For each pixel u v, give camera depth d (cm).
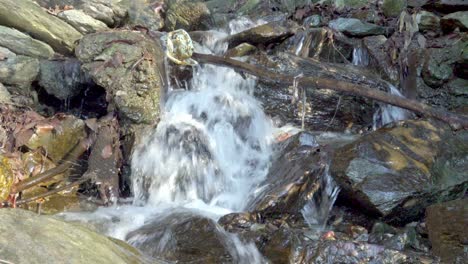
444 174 384
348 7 606
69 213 388
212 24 619
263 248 346
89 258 251
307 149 414
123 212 394
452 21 511
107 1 592
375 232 367
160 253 344
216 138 443
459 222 337
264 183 406
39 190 405
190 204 412
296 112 469
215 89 477
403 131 402
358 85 439
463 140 407
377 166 382
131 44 438
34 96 463
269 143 447
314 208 389
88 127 427
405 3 569
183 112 453
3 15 480
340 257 328
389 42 511
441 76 480
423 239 361
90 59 437
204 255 339
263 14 641
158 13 631
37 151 417
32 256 232
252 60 486
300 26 552
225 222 369
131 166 424
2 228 240
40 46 477
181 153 429
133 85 430
